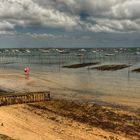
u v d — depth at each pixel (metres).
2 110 36.78
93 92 52.38
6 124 30.34
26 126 29.94
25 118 33.12
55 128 29.52
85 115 34.94
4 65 124.94
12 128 28.97
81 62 138.25
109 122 31.91
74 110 37.50
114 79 71.75
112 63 128.62
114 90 54.41
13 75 81.56
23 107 38.84
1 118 32.72
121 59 163.00
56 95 49.12
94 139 26.39
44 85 61.47
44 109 37.97
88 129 29.36
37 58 187.62
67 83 64.75
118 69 97.69
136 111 36.84
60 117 33.94
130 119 33.06
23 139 25.50
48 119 32.97
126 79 71.44
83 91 53.56
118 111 36.88
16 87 58.59
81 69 101.25
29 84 62.94
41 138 26.25
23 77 76.56
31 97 42.44
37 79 71.94
